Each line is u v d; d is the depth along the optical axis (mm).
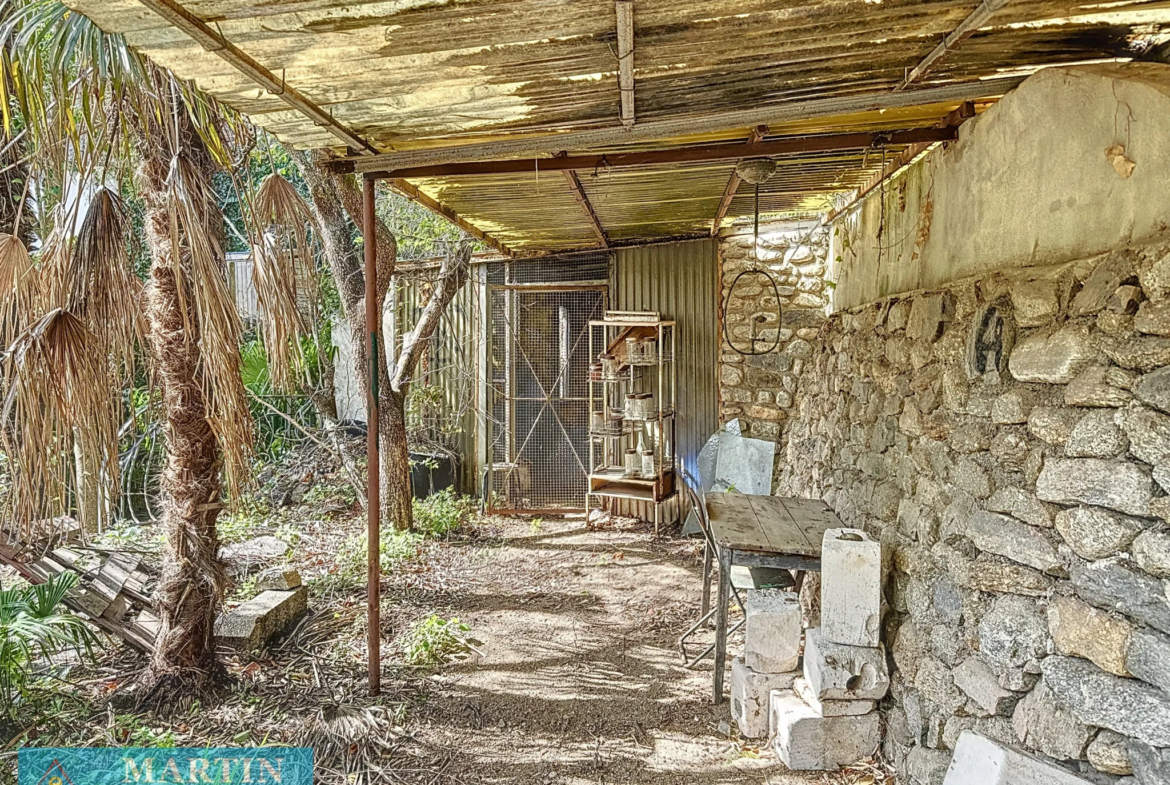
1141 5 1688
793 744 2590
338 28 1725
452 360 7332
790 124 2789
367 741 2801
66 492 2389
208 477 3170
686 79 2168
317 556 5234
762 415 5852
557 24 1742
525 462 7035
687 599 4508
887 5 1695
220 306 2662
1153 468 1584
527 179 3760
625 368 6465
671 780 2570
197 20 1648
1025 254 2191
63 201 2566
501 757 2727
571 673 3453
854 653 2578
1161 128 1608
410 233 7438
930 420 2697
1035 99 2109
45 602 2889
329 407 6961
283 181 2936
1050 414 1933
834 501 3920
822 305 5617
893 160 3426
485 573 5078
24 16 2355
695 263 6180
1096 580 1712
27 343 2256
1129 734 1582
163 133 2865
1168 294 1577
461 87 2193
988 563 2137
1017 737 1916
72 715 2904
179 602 3135
